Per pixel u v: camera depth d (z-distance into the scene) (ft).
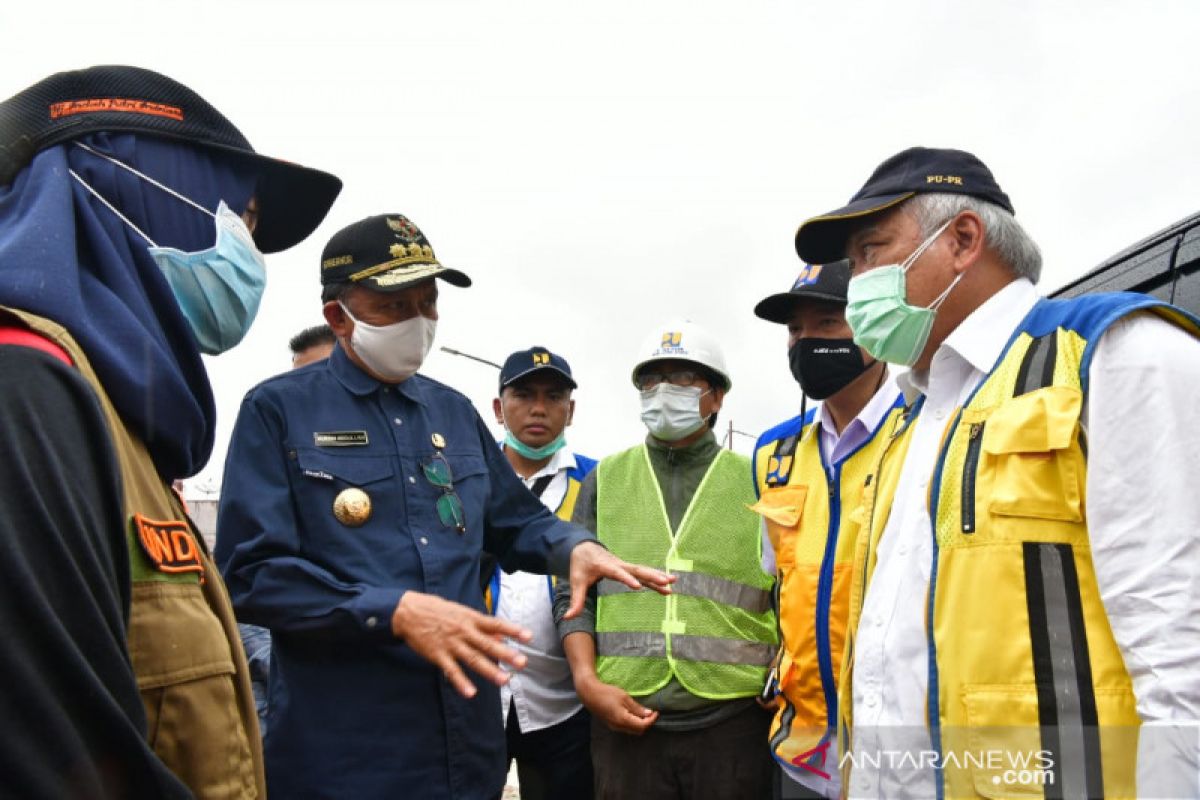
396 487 6.68
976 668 4.70
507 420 12.43
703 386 10.12
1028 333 5.24
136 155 3.80
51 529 2.42
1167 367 4.50
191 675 3.15
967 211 5.76
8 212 3.35
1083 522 4.63
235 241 4.10
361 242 6.95
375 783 6.11
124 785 2.55
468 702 6.54
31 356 2.66
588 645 9.54
